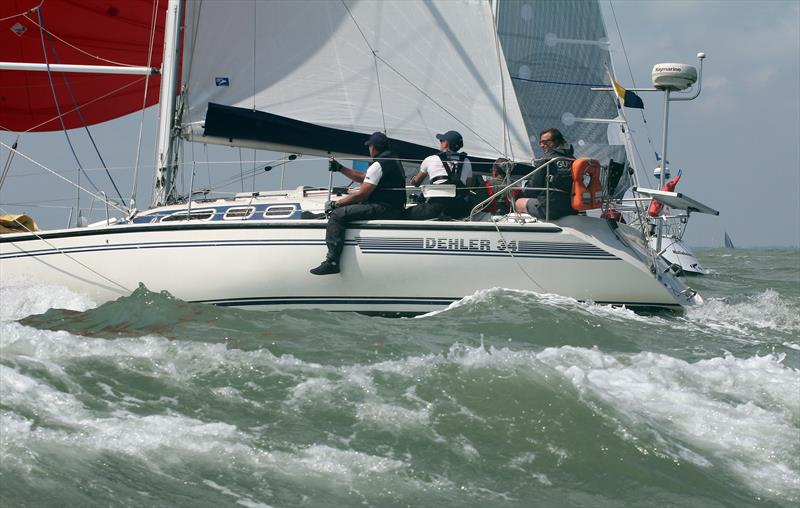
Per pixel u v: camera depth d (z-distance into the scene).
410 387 8.18
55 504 5.76
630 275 12.97
